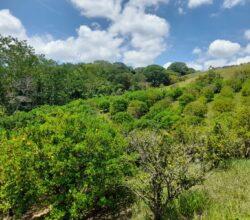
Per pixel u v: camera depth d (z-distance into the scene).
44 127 10.31
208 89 57.84
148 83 121.75
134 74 139.25
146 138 9.12
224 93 55.84
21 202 9.96
